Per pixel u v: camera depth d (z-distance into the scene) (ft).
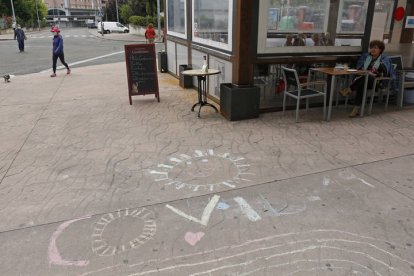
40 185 12.86
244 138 17.21
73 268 8.71
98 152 15.80
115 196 12.00
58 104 24.61
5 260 9.02
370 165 14.11
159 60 36.94
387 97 21.35
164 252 9.23
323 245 9.40
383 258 8.88
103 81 33.47
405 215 10.69
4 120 21.01
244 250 9.26
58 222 10.58
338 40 21.65
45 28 237.25
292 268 8.59
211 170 13.84
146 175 13.50
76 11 371.35
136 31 132.87
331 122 19.49
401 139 16.90
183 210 11.11
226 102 20.10
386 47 23.45
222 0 21.03
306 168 13.88
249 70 19.80
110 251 9.30
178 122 19.92
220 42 22.00
